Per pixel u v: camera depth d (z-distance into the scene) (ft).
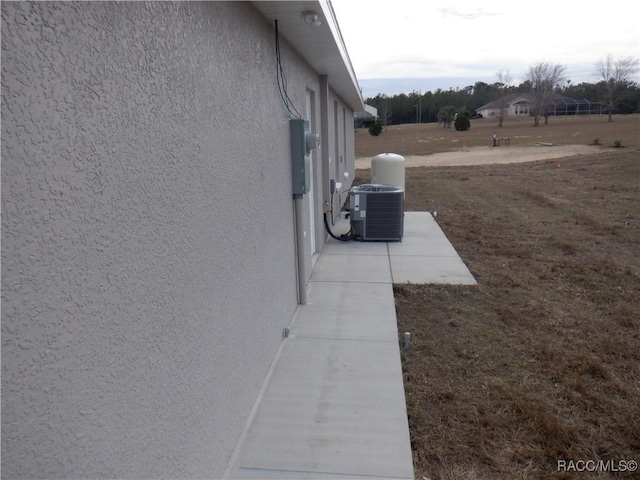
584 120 220.84
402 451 9.76
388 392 11.88
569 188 55.26
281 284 14.40
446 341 15.15
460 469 9.49
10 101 3.74
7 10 3.72
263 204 11.98
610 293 19.70
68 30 4.43
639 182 56.90
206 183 8.04
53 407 4.21
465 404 11.66
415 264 23.21
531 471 9.48
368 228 27.81
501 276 21.88
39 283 4.03
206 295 8.04
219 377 8.74
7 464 3.72
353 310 17.20
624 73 238.27
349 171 51.60
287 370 12.92
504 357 14.06
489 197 50.26
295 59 17.11
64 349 4.35
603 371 13.05
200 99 7.78
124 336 5.41
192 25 7.48
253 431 10.32
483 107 288.71
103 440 4.99
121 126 5.33
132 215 5.58
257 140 11.36
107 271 5.05
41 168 4.05
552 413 11.28
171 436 6.70
